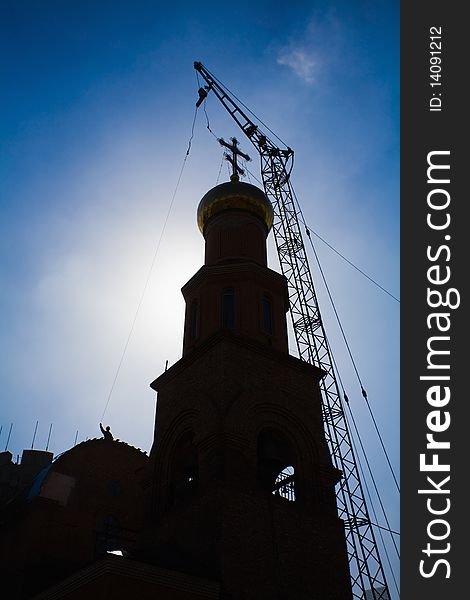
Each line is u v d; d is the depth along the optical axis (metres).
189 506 22.59
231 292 29.19
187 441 25.77
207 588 19.17
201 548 21.06
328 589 21.91
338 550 23.16
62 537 27.23
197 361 26.58
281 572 21.11
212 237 32.34
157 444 26.09
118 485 30.53
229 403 24.09
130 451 31.94
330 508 24.17
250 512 21.81
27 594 24.66
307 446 25.48
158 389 28.23
